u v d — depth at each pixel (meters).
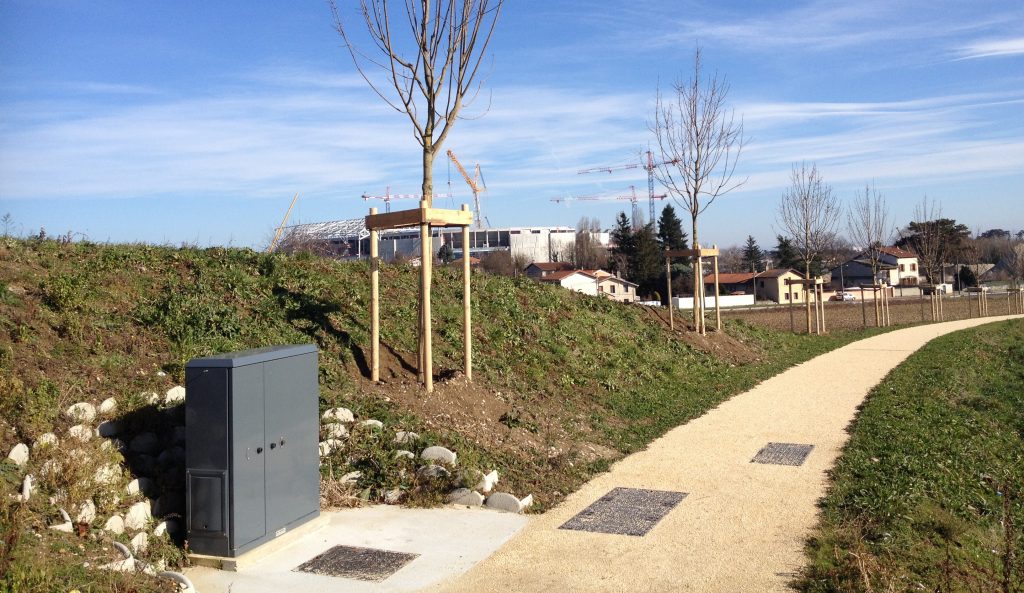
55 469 6.09
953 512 7.93
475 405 10.37
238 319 9.90
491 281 16.75
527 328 14.69
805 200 29.47
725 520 7.43
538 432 10.25
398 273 14.90
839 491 8.22
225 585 5.88
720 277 74.62
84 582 5.10
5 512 5.22
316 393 7.20
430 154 10.36
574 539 7.00
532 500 8.06
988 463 10.11
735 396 14.77
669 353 17.41
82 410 6.79
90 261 10.02
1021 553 7.17
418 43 10.29
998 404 14.84
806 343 24.23
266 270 12.13
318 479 7.22
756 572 6.12
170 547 6.25
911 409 13.01
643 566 6.33
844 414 12.68
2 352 7.07
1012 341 26.59
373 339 10.12
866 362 19.73
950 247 68.38
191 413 6.22
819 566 6.15
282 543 6.68
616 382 13.97
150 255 11.11
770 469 9.30
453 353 12.23
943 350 22.08
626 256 73.38
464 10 10.36
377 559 6.50
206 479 6.18
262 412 6.44
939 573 6.12
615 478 9.05
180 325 9.00
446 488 8.08
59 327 7.98
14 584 4.60
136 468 6.74
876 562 6.03
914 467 9.15
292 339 10.15
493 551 6.71
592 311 18.17
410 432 8.74
